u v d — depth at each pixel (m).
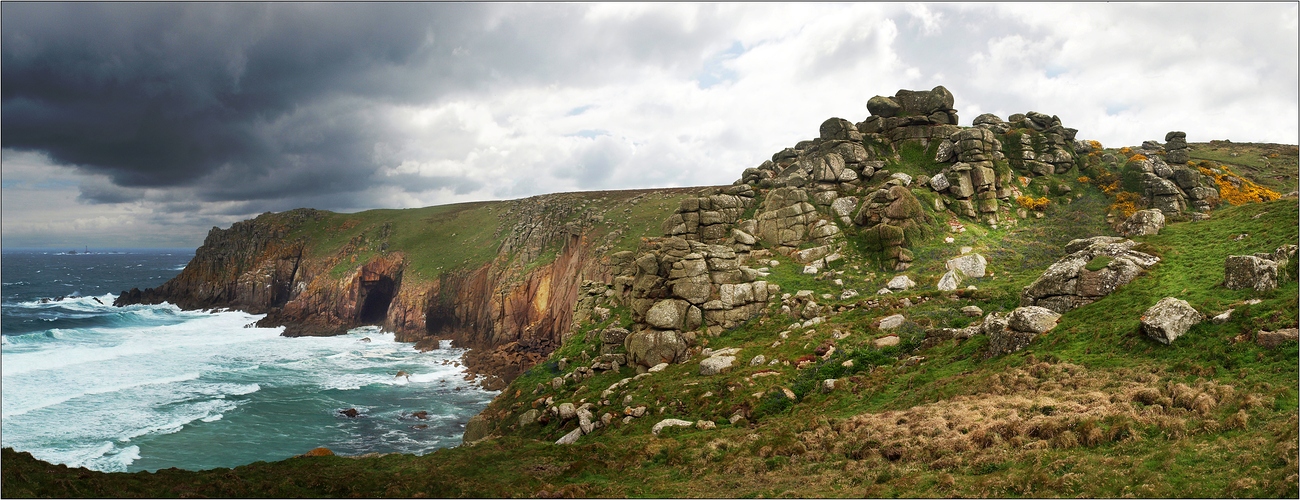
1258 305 22.98
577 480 23.16
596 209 115.62
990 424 20.41
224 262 143.75
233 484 21.62
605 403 35.38
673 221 59.75
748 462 22.30
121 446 45.62
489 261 110.44
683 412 31.19
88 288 199.25
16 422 49.62
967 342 30.39
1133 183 57.16
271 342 96.06
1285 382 18.53
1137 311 27.23
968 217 54.84
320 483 22.59
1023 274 43.59
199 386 64.62
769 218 56.09
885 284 44.91
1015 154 63.22
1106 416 19.11
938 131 62.91
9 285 198.75
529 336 87.25
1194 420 17.91
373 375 73.38
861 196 56.69
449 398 63.31
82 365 72.31
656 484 21.48
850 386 29.17
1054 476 16.38
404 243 134.25
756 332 39.88
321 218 156.25
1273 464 14.36
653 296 43.94
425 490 22.06
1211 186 59.12
